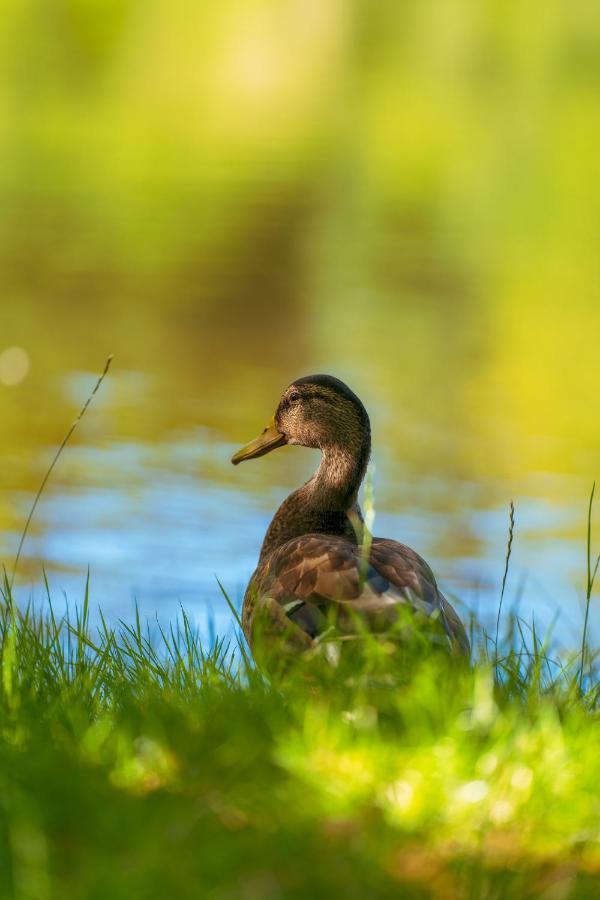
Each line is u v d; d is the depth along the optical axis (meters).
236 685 4.78
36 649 5.21
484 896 3.46
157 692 4.80
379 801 3.84
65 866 3.50
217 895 3.32
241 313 29.92
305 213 41.41
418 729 4.17
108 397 23.56
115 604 13.26
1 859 3.45
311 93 69.19
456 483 19.58
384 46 83.62
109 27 79.88
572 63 81.38
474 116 64.94
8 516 17.11
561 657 5.86
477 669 4.56
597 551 16.86
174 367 25.59
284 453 20.72
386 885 3.44
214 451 20.59
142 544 15.99
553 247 39.16
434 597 4.98
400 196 45.56
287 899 3.35
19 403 22.89
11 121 56.47
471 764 4.01
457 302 31.84
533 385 25.25
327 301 31.38
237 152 51.91
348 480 6.38
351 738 4.15
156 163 48.59
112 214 39.44
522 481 19.81
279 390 24.27
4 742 4.22
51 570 14.95
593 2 98.12
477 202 45.69
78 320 28.75
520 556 16.58
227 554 15.69
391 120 62.84
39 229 37.12
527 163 53.72
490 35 88.50
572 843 3.77
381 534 17.64
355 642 4.58
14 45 75.31
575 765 4.08
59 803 3.72
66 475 19.05
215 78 71.38
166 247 35.81
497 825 3.81
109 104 62.41
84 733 4.30
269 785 3.89
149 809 3.73
